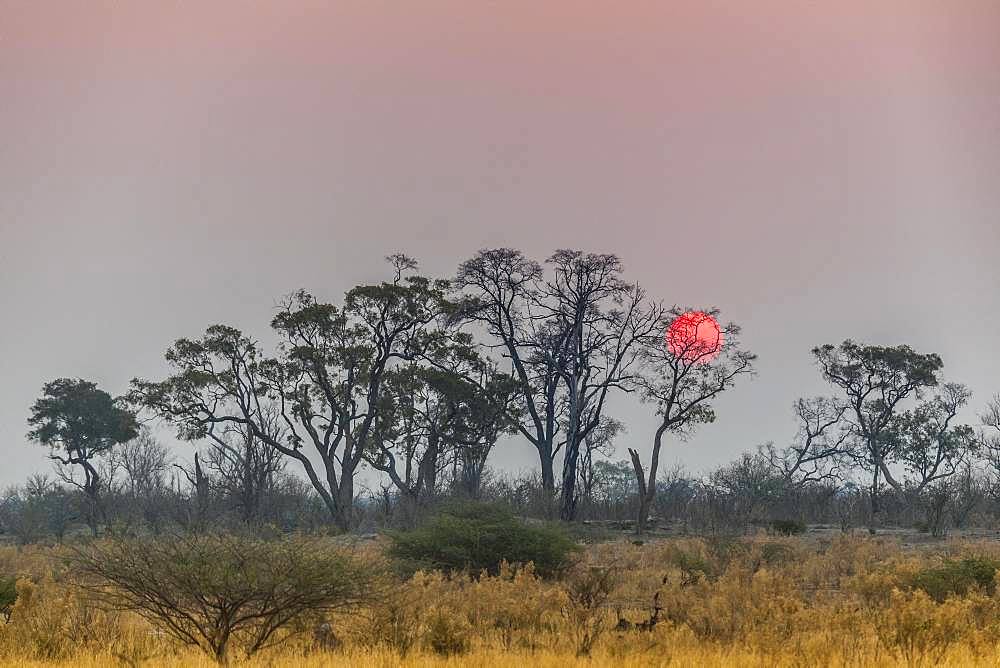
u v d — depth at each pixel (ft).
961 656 205.67
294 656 218.18
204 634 232.94
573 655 217.36
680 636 234.58
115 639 240.73
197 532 255.29
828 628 244.63
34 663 210.79
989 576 351.25
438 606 283.79
